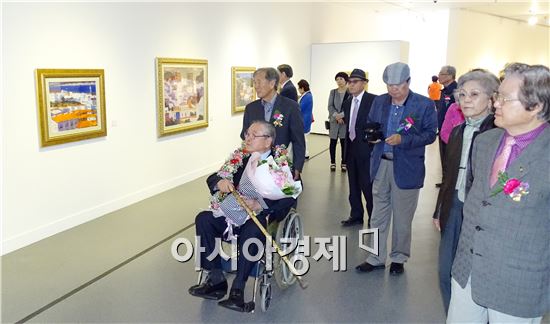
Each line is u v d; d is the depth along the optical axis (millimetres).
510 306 1690
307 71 11039
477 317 1935
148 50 5492
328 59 11109
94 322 2803
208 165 7023
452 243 2465
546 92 1553
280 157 2934
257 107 3689
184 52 6180
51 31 4137
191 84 6344
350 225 4711
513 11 13484
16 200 3912
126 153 5262
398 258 3545
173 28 5914
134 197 5414
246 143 3049
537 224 1631
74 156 4500
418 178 3352
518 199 1633
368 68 10844
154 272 3516
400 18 15117
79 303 3027
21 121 3902
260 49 8430
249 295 3195
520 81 1590
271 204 2977
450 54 12844
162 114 5762
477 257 1781
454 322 1990
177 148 6234
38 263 3639
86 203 4699
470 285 1872
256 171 2883
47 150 4184
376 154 3475
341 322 2861
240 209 2900
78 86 4445
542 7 12547
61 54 4262
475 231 1810
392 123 3367
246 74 7883
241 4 7582
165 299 3107
